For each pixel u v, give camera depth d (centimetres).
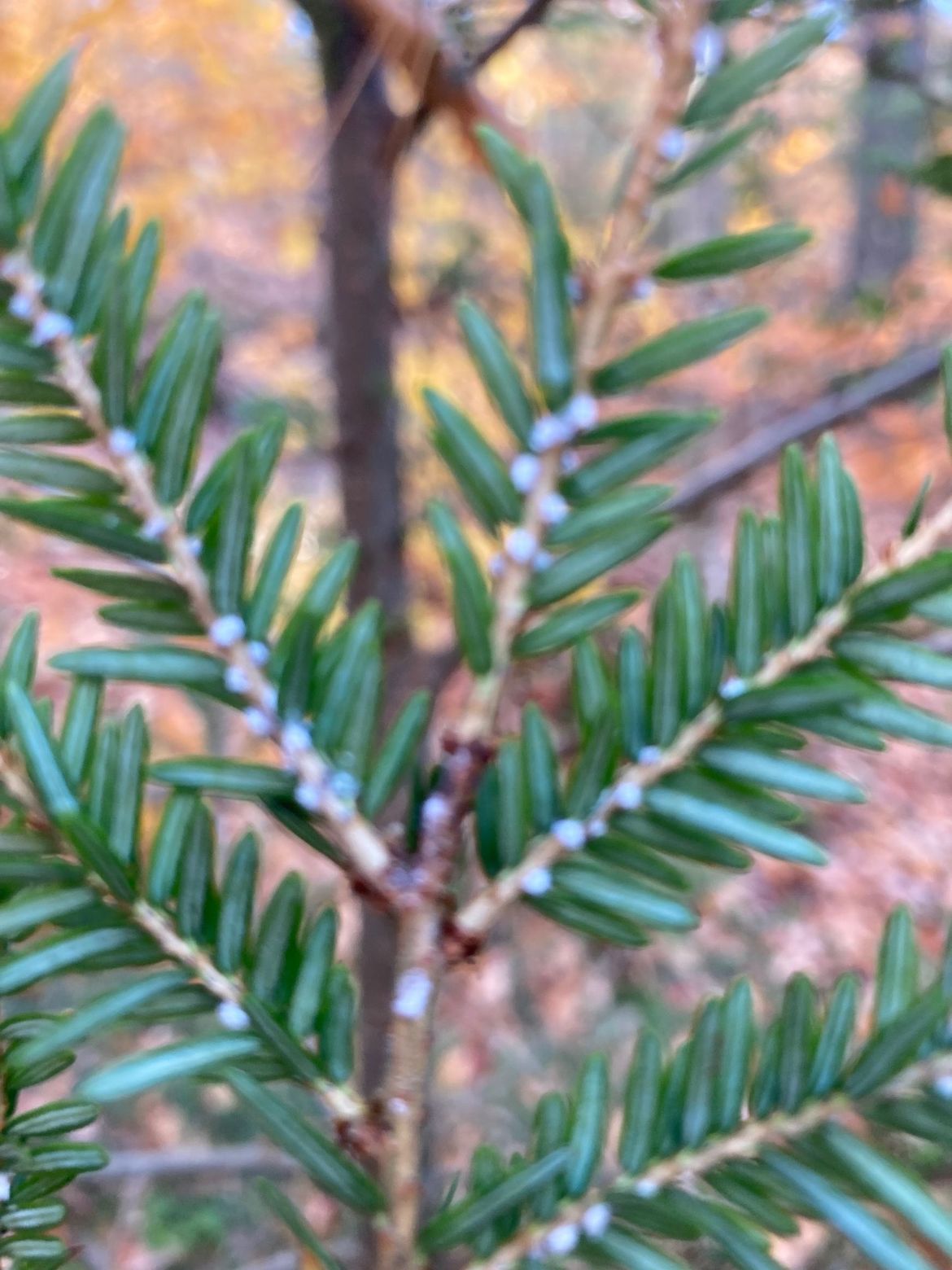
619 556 11
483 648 11
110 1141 55
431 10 21
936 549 11
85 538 11
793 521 11
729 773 11
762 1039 12
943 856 61
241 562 11
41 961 11
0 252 10
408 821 12
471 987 62
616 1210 11
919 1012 10
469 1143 56
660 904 11
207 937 11
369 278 35
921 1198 10
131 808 11
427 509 11
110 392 10
